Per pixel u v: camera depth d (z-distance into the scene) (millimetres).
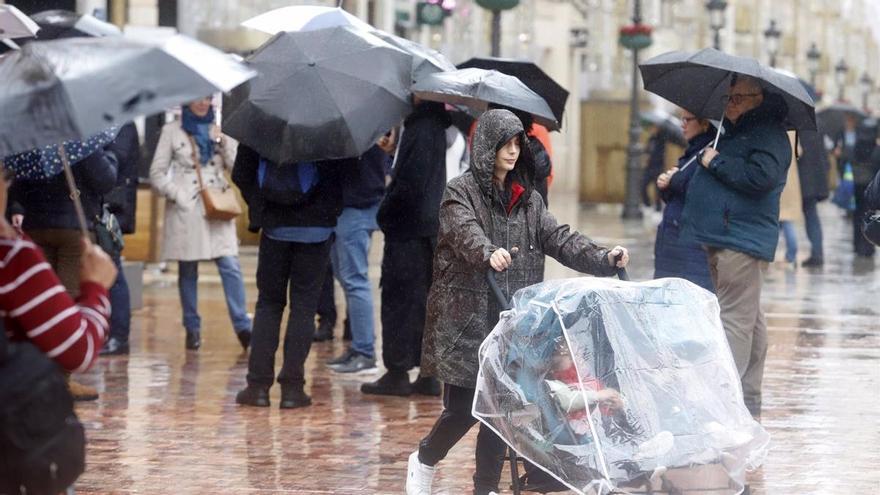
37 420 9508
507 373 12812
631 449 12219
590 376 12477
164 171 25906
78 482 16328
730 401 12609
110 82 9734
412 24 77812
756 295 19359
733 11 150000
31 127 9695
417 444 18641
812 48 124438
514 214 14414
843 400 21969
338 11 21594
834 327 30734
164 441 18609
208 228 26016
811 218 45562
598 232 61219
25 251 9656
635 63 73875
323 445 18500
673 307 12883
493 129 14180
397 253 21719
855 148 50188
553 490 13992
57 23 20016
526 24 95938
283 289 20828
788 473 17141
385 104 19344
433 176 21469
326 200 20281
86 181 20375
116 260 25188
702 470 12258
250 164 20188
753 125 19156
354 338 24172
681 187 20406
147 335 28219
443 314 14320
